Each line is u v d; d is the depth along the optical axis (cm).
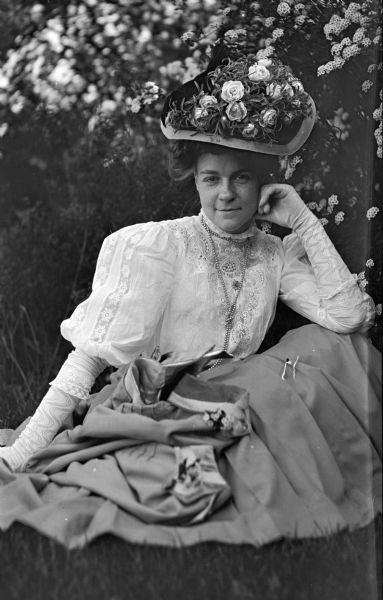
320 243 234
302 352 224
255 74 227
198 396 205
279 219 237
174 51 315
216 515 191
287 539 187
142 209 311
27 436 219
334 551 189
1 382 307
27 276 316
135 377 207
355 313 229
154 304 218
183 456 192
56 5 311
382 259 235
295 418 205
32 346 314
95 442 209
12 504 200
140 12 314
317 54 253
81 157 328
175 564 182
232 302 229
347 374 225
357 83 240
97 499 193
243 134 225
